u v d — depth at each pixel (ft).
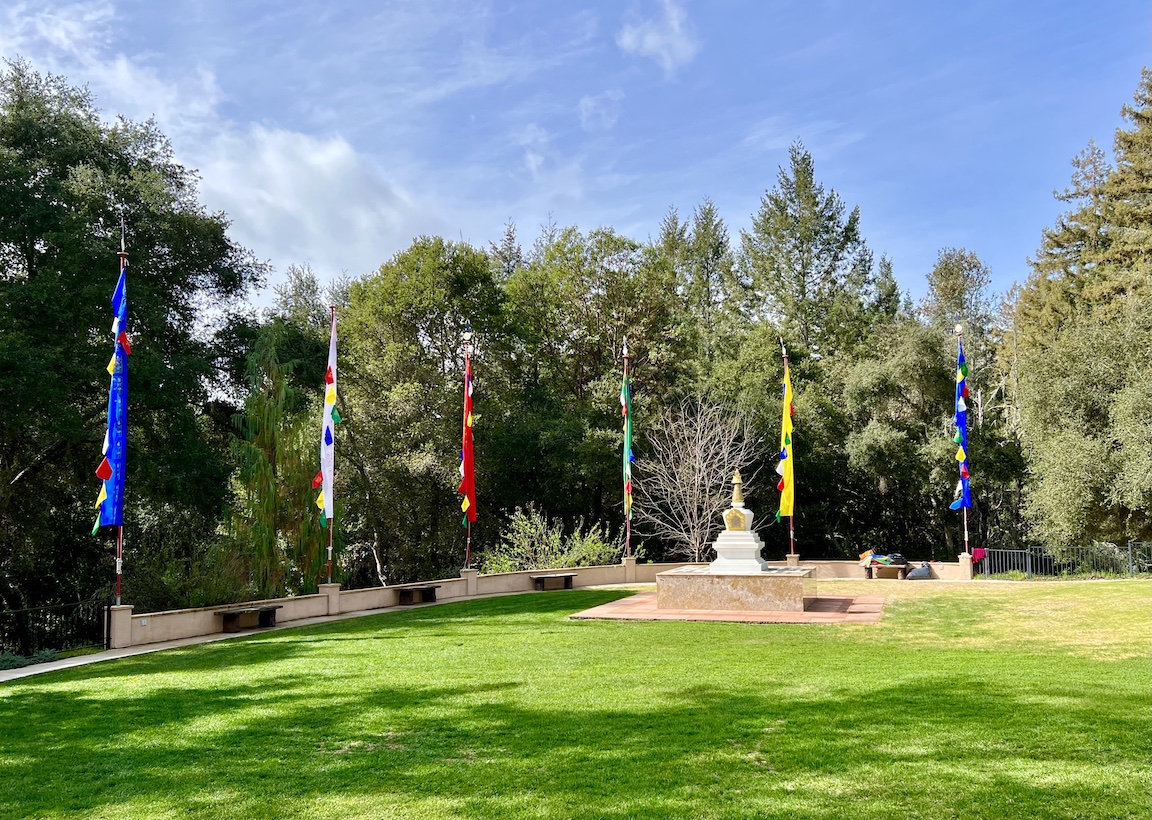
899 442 140.77
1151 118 137.18
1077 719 30.81
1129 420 100.73
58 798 25.20
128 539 110.01
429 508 139.23
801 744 28.30
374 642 56.18
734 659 46.11
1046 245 171.32
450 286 147.74
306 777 26.40
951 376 144.15
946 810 22.21
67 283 88.02
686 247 207.92
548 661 46.47
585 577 99.09
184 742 30.99
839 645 51.31
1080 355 114.11
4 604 104.53
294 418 97.09
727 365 148.46
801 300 186.19
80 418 86.07
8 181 87.66
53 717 36.27
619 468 136.77
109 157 100.12
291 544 94.07
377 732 31.48
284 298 162.09
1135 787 23.53
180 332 105.29
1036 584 86.02
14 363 78.38
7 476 95.61
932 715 31.73
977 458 136.67
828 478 152.35
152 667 49.96
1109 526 107.14
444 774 26.20
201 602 77.20
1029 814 21.83
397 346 136.05
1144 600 66.44
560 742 29.27
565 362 155.63
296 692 39.50
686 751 27.81
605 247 153.17
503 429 140.05
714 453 130.31
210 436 112.16
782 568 73.82
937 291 191.72
